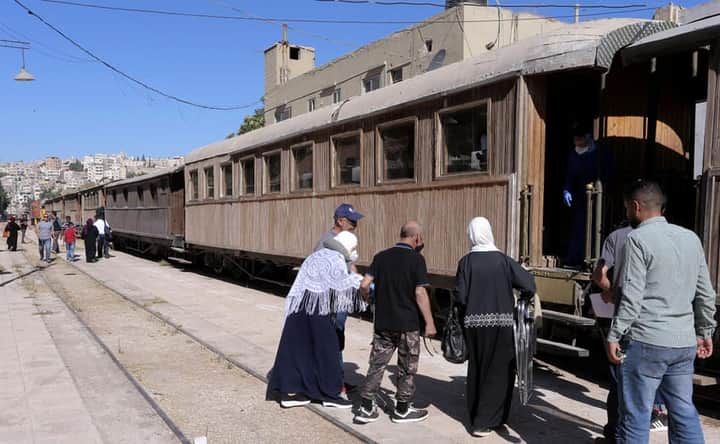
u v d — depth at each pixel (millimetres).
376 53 19797
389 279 4691
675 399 3391
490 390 4430
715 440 4355
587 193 5758
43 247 21047
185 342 7691
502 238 6270
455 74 7051
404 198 7809
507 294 4488
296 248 10625
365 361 6777
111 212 28594
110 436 4469
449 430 4617
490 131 6461
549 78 6586
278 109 25906
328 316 5156
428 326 4680
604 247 4230
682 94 7102
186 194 16562
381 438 4410
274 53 26641
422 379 6059
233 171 13391
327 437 4488
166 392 5566
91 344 7508
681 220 6984
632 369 3383
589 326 5344
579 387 5773
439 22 17141
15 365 6461
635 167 6820
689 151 7199
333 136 9414
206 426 4699
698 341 3510
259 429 4648
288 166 10906
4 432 4520
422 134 7496
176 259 18828
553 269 6047
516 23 16906
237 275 14656
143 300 11359
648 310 3334
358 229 8766
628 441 3404
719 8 5371
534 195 6117
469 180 6711
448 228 7051
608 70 5695
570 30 5922
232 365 6523
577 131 6438
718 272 4777
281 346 5215
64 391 5543
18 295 11961
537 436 4480
